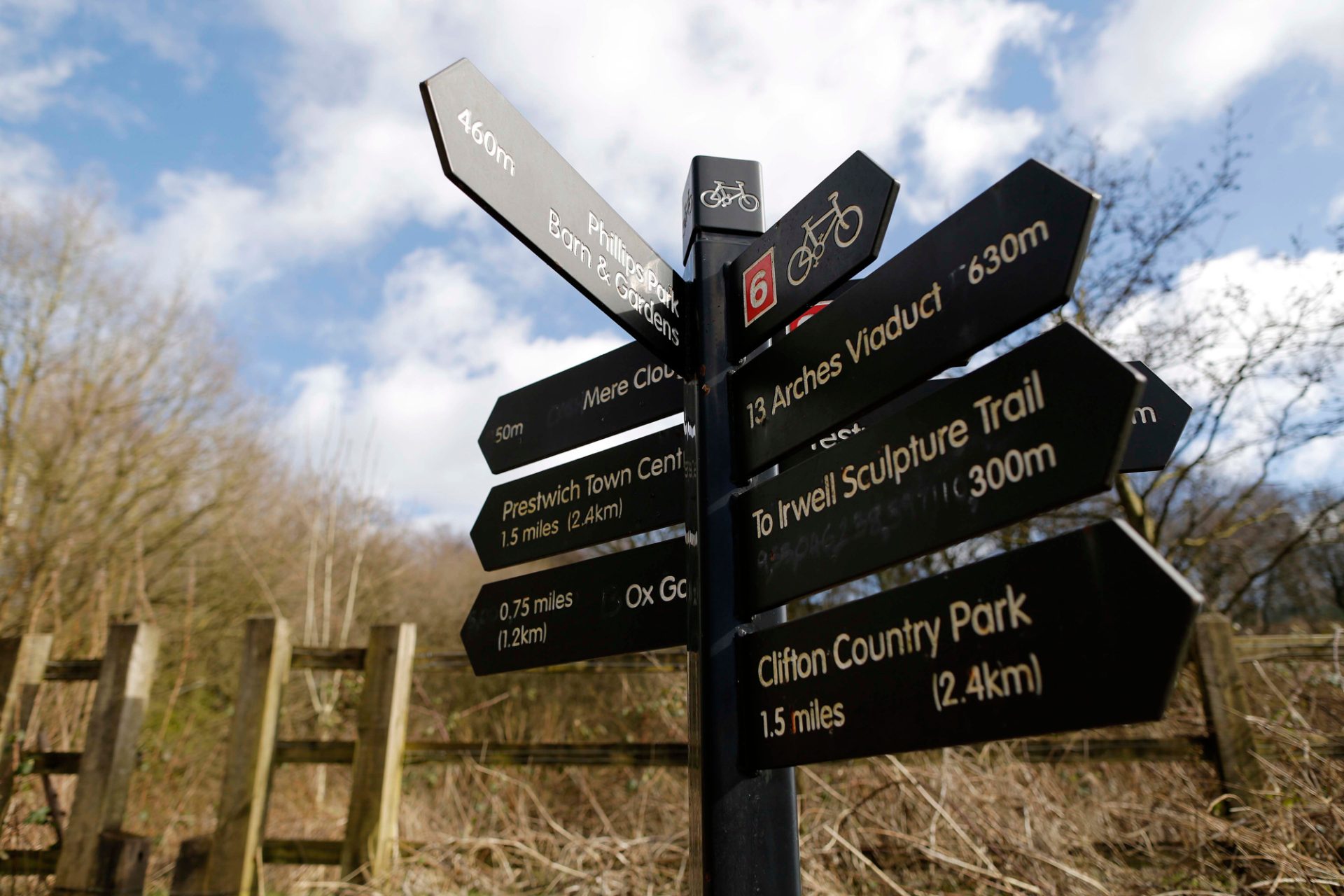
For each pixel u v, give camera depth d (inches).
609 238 66.1
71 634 261.1
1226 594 330.0
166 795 208.8
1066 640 38.8
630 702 253.1
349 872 153.9
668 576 73.6
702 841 56.2
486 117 57.6
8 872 159.0
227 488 507.8
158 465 475.8
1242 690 153.5
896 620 48.6
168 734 302.4
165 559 472.1
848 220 59.3
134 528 445.4
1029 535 317.4
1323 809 113.9
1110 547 37.7
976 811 132.4
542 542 86.6
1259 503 306.7
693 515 65.8
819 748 51.6
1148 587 35.4
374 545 573.0
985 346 47.2
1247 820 118.0
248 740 162.6
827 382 58.2
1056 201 44.7
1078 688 37.7
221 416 522.9
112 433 462.3
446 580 629.3
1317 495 298.0
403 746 167.9
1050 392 42.3
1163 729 167.9
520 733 293.3
